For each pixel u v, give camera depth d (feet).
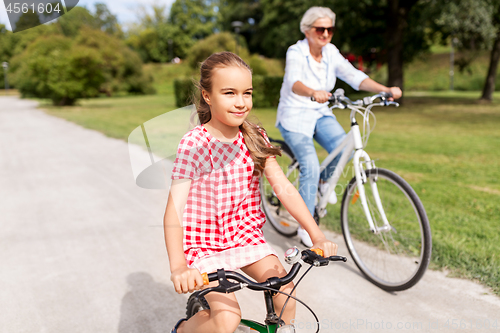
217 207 5.57
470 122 41.04
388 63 66.44
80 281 9.74
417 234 11.56
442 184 17.38
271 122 43.09
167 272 10.16
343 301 8.71
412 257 10.41
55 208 15.15
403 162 22.17
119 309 8.55
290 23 74.74
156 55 211.20
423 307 8.34
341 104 9.29
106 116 57.67
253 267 5.59
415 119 45.01
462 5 49.39
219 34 111.24
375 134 33.83
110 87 133.49
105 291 9.27
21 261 10.82
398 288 8.80
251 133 5.67
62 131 39.65
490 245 10.71
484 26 49.57
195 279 4.32
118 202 15.69
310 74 10.59
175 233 5.03
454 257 10.09
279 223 12.66
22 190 17.80
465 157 23.36
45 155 26.30
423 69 124.16
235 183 5.62
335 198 10.91
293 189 5.80
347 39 72.38
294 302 5.48
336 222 12.78
